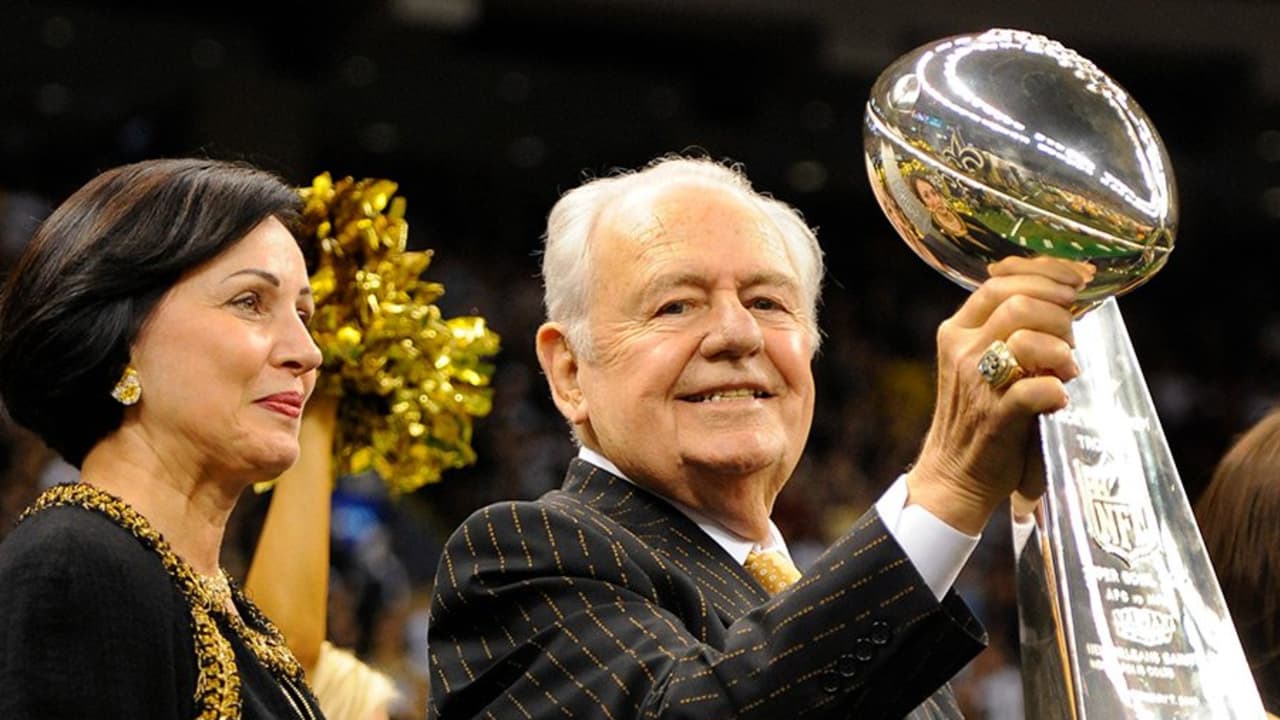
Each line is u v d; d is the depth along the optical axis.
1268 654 2.40
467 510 9.62
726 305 2.21
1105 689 1.55
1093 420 1.64
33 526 1.83
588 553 2.08
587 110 12.58
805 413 2.27
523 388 10.79
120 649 1.77
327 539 2.69
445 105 12.41
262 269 1.95
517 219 13.59
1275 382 14.19
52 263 1.91
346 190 2.76
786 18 11.36
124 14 11.09
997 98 1.58
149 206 1.93
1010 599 8.68
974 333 1.63
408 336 2.76
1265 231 15.04
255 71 11.23
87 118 11.80
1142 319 15.16
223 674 1.84
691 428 2.20
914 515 1.75
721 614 2.12
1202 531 2.46
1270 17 11.55
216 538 1.97
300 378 1.98
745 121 12.27
